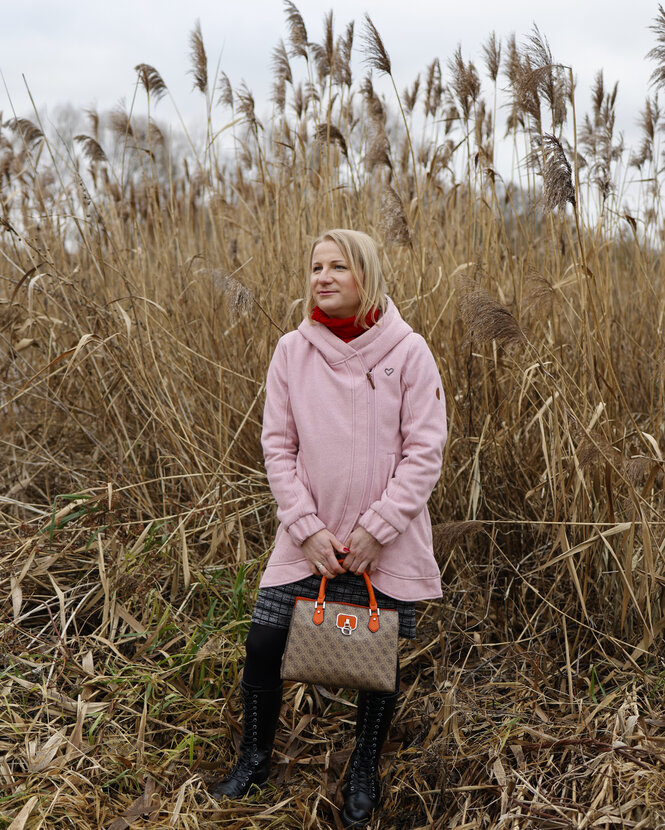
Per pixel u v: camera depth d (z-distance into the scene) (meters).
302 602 1.99
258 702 2.12
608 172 3.64
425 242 3.82
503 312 2.45
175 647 2.68
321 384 2.10
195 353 3.35
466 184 3.69
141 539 2.88
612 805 1.84
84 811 1.95
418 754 2.29
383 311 2.13
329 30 3.72
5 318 3.45
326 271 2.08
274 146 4.36
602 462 2.54
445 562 3.06
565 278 3.24
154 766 2.18
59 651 2.53
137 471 3.44
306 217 3.83
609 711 2.29
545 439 3.00
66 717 2.32
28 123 3.88
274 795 2.14
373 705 2.08
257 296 3.56
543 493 2.96
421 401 2.07
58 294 3.66
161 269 4.09
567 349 3.32
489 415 2.98
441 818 2.01
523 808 1.90
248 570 2.93
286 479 2.09
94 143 3.98
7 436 3.82
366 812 2.03
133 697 2.39
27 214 4.17
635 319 3.91
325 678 1.95
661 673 2.38
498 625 2.87
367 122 4.03
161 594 2.89
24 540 2.96
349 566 2.00
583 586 2.75
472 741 2.26
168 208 4.38
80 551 2.95
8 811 1.92
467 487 3.14
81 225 4.08
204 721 2.40
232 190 4.57
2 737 2.21
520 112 3.54
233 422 3.51
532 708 2.35
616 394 2.93
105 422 3.74
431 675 2.70
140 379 3.45
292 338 2.19
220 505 3.04
